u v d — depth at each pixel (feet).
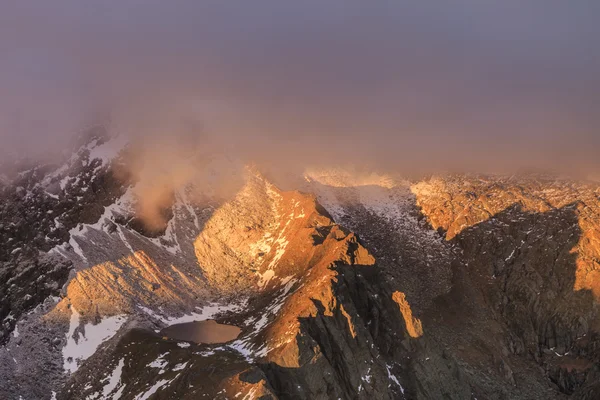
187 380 490.08
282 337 517.55
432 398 554.05
